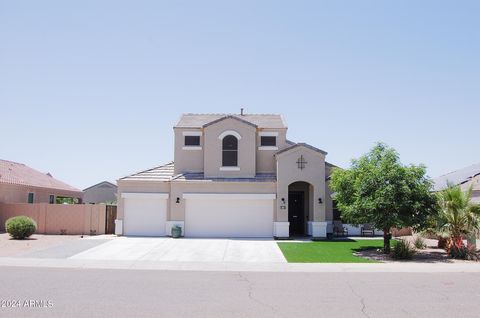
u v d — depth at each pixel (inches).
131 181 1088.8
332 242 989.8
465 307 399.5
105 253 785.6
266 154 1153.4
